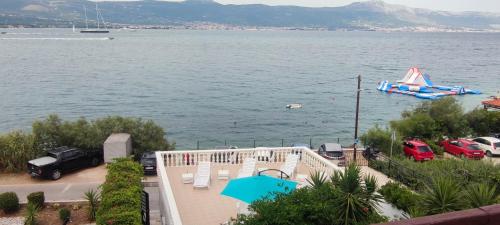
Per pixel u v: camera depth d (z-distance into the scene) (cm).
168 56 19338
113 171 1991
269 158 2380
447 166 2619
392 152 3538
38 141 3156
